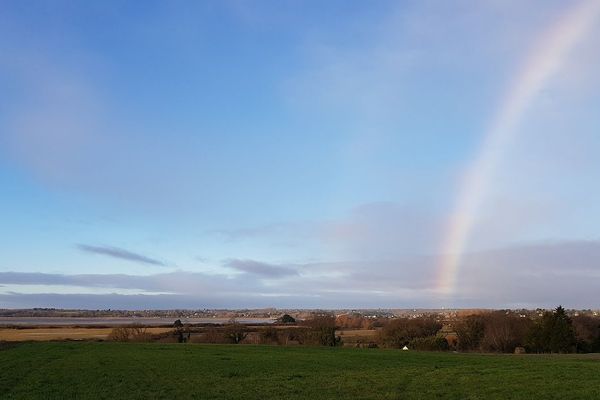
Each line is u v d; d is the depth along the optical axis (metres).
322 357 46.03
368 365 39.19
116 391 26.66
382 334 91.31
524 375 31.69
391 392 25.97
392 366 38.47
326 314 121.38
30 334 102.75
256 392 26.39
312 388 27.56
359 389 27.09
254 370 35.88
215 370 35.66
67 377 31.91
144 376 32.47
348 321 134.88
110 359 43.06
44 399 24.25
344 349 57.69
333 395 25.31
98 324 175.25
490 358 45.81
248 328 94.81
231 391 26.72
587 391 25.36
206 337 90.00
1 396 25.08
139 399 24.44
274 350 54.59
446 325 92.25
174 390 27.06
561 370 34.53
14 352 50.53
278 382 29.84
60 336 94.81
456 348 81.94
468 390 26.20
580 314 92.19
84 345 60.66
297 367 37.78
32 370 35.44
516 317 83.06
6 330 121.25
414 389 26.81
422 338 83.19
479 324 82.50
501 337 78.12
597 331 81.44
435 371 34.69
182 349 54.75
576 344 75.94
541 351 74.12
